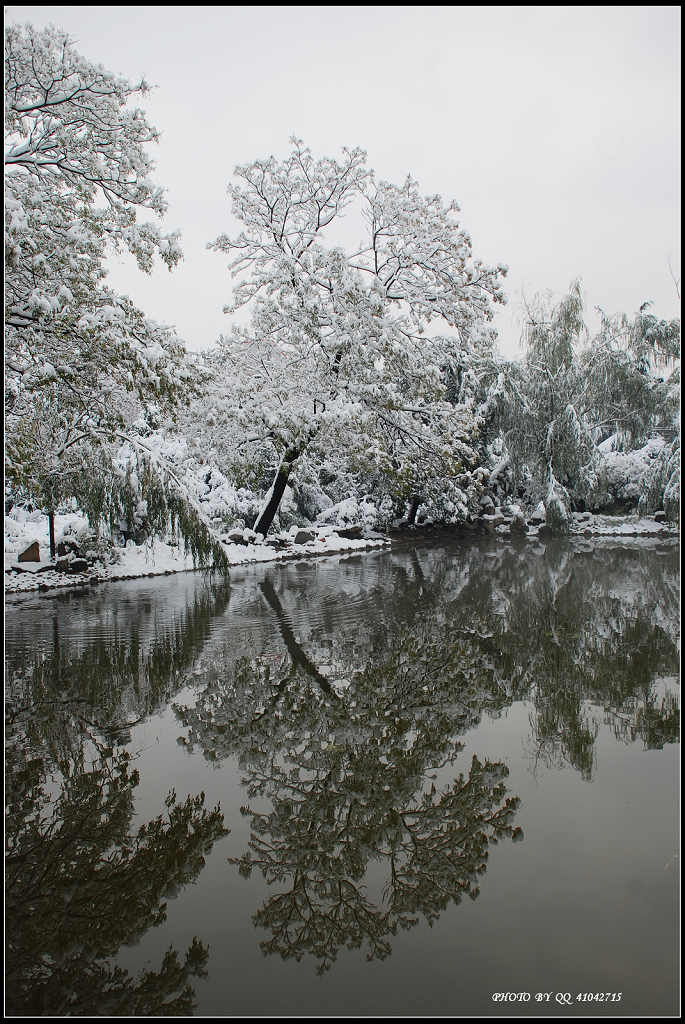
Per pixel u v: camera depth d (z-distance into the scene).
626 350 32.84
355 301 22.91
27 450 13.34
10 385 13.58
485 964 3.08
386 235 25.83
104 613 12.37
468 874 3.80
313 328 24.11
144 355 13.42
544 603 12.72
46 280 12.14
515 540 29.30
